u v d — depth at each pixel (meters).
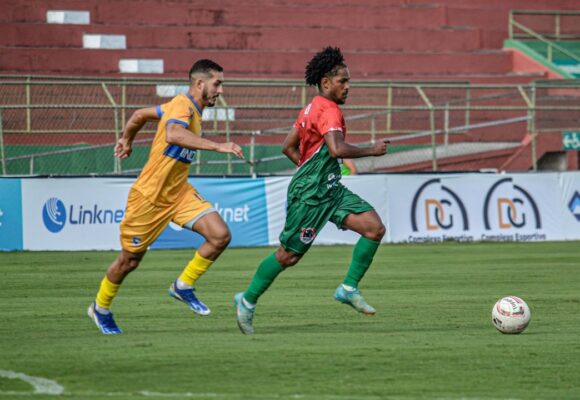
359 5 107.38
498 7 112.75
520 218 64.00
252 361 19.62
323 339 22.86
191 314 28.45
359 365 19.28
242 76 96.69
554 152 89.19
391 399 16.11
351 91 87.50
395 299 32.81
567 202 65.44
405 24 106.50
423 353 20.75
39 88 80.94
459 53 103.12
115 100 82.88
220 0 102.62
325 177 23.70
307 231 23.55
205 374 18.22
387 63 100.50
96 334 23.83
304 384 17.30
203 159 81.00
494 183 63.75
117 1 97.50
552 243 62.31
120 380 17.55
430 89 90.00
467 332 24.38
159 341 22.42
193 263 23.70
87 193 55.34
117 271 23.34
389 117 80.25
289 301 32.06
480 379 17.95
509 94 75.31
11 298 32.88
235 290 36.00
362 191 60.62
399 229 61.34
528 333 24.19
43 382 17.28
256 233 58.88
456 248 57.97
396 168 81.50
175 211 23.41
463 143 83.94
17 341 22.44
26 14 94.75
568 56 107.94
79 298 32.88
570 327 25.52
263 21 102.38
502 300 24.11
